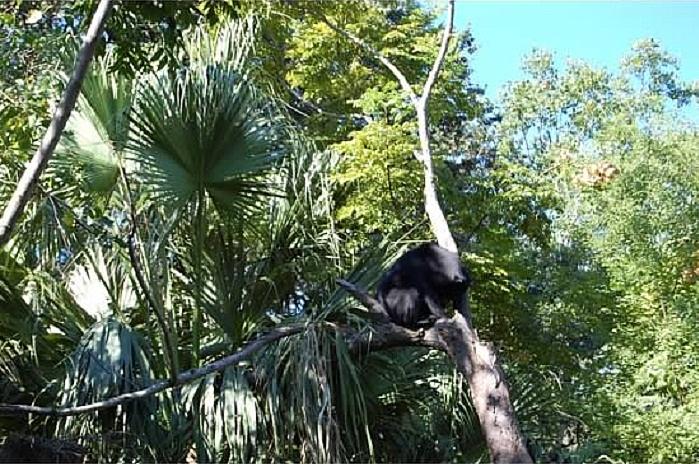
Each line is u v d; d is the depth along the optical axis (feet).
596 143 64.80
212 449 24.44
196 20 21.17
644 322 47.16
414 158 37.01
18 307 24.81
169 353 19.71
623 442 41.93
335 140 44.29
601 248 53.11
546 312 44.01
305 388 24.38
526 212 41.14
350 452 25.73
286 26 45.09
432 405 29.09
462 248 36.45
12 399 25.30
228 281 25.80
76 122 25.93
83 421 24.39
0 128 26.23
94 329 24.98
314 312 26.30
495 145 56.95
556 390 36.76
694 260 49.55
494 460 19.48
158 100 22.71
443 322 21.45
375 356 26.89
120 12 20.07
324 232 29.17
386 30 45.27
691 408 42.88
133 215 20.29
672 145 53.78
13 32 26.86
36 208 26.13
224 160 23.09
